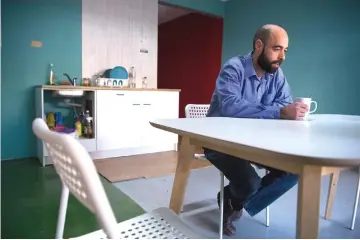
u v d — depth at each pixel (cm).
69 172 50
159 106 351
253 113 125
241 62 141
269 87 150
